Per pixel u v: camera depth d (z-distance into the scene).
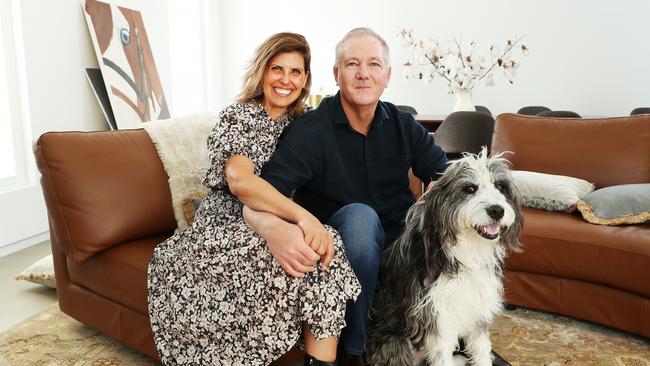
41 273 2.50
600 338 2.08
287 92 1.65
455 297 1.55
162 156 2.10
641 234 1.98
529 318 2.27
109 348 1.98
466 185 1.54
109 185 1.91
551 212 2.33
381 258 1.72
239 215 1.62
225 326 1.40
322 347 1.38
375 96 1.72
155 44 4.88
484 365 1.67
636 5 5.19
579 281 2.15
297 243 1.31
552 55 5.54
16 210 3.17
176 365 1.52
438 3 5.81
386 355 1.60
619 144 2.55
